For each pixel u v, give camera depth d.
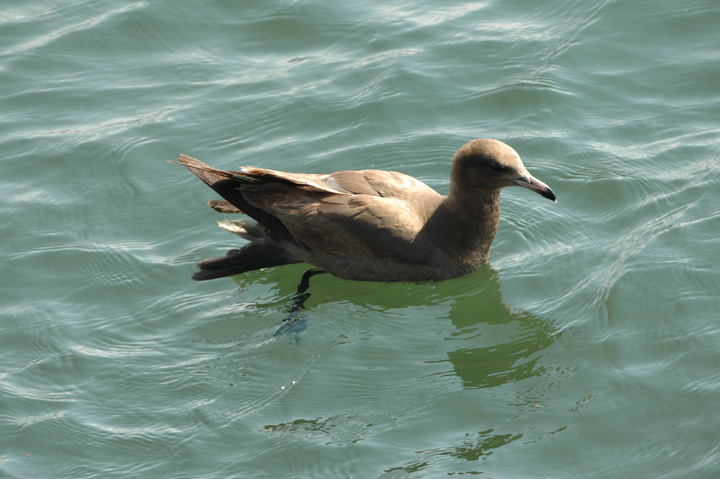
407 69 17.84
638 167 15.42
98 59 18.84
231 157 16.34
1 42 19.22
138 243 14.91
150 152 16.56
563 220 14.83
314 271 14.59
